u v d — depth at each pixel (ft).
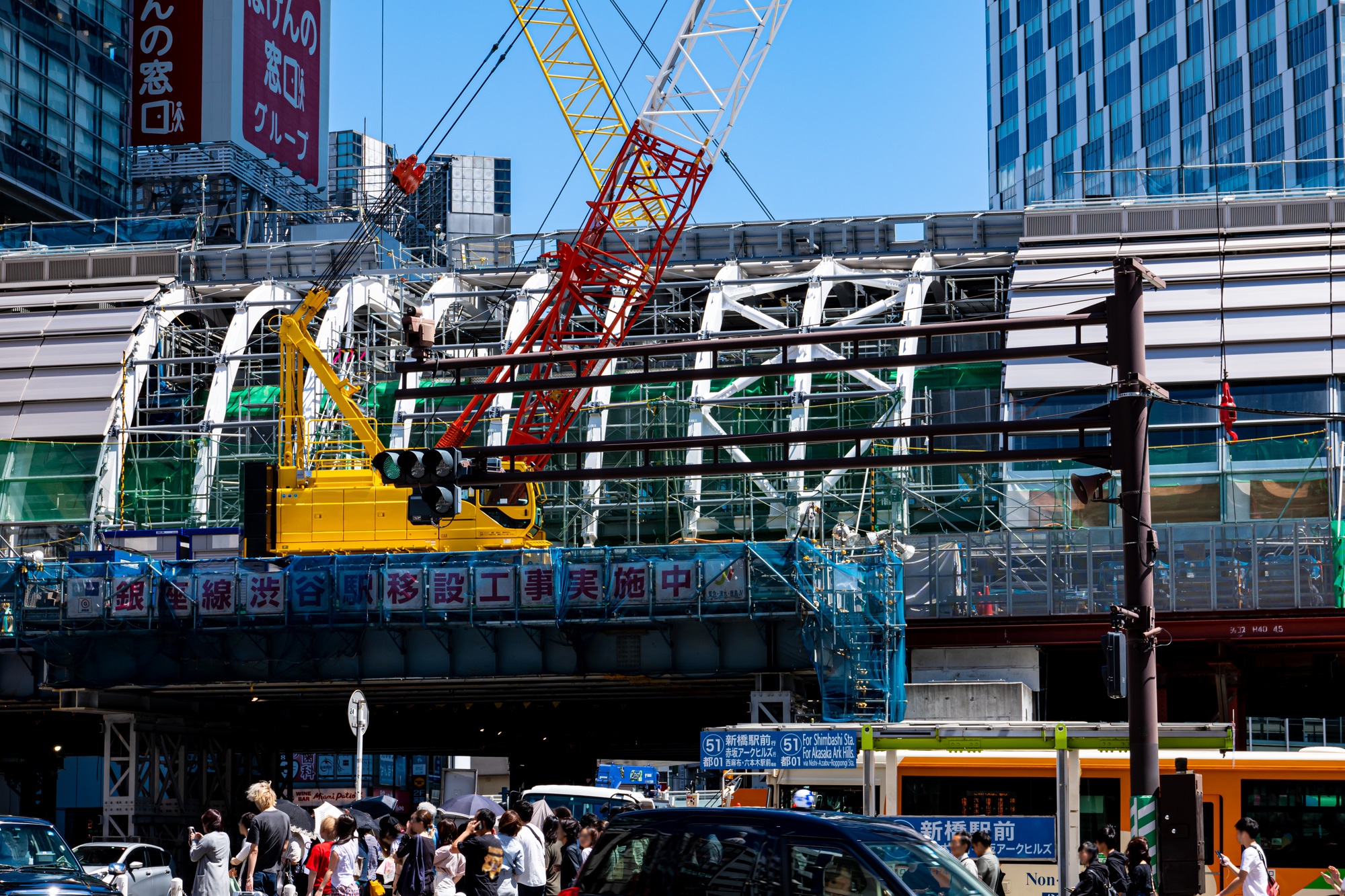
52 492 214.28
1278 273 204.03
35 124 358.84
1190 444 188.65
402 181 235.81
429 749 260.83
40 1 364.79
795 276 219.20
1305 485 176.04
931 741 79.41
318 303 201.46
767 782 99.66
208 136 434.71
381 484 175.83
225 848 71.77
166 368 242.58
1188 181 509.76
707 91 214.48
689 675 159.33
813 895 46.91
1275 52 478.18
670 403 198.90
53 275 248.32
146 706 185.06
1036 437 195.31
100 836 186.70
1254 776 90.94
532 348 210.79
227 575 163.73
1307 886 88.84
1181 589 159.12
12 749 242.78
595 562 156.35
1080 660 178.60
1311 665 181.47
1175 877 64.44
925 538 165.27
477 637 163.73
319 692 185.47
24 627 166.91
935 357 76.43
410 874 71.41
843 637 150.51
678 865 49.44
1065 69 575.38
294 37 476.54
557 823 81.41
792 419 196.85
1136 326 73.00
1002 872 72.49
